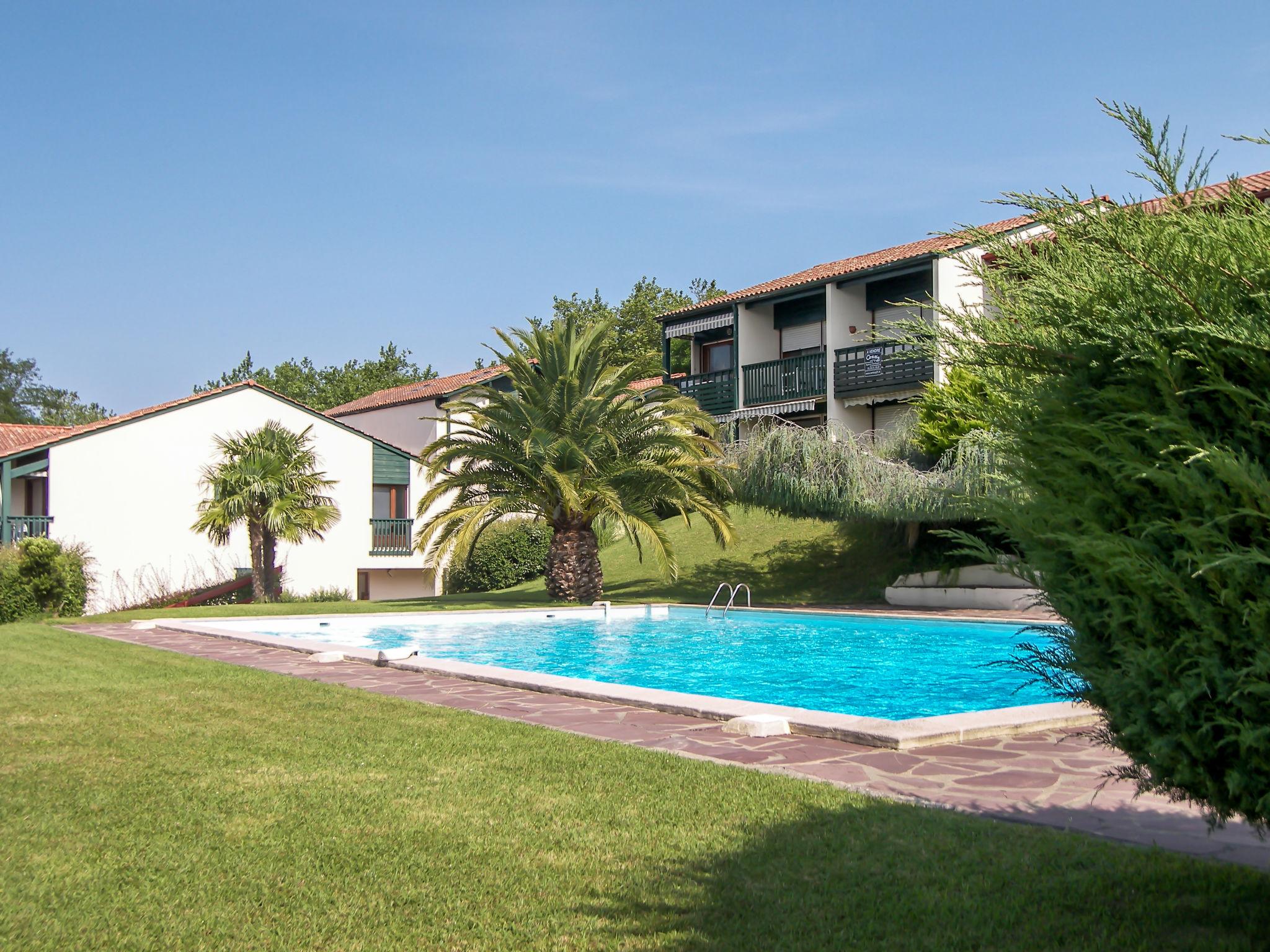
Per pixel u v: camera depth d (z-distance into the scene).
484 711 8.41
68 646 13.80
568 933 3.62
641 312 61.06
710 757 6.48
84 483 27.94
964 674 14.20
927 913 3.73
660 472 22.16
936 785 5.70
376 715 8.09
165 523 29.09
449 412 23.00
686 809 5.14
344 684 10.12
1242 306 2.95
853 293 28.62
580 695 9.05
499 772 6.01
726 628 19.95
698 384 33.09
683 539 30.59
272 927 3.70
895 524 24.64
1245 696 2.87
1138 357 3.04
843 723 7.18
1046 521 3.39
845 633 18.78
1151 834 4.73
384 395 45.59
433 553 22.33
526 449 21.14
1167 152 3.15
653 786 5.62
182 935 3.62
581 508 21.50
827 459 22.03
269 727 7.54
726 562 27.80
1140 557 3.01
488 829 4.84
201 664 11.76
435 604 23.59
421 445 39.47
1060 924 3.60
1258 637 2.79
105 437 28.30
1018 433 3.55
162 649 13.62
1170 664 3.04
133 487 28.64
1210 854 4.42
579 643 18.11
